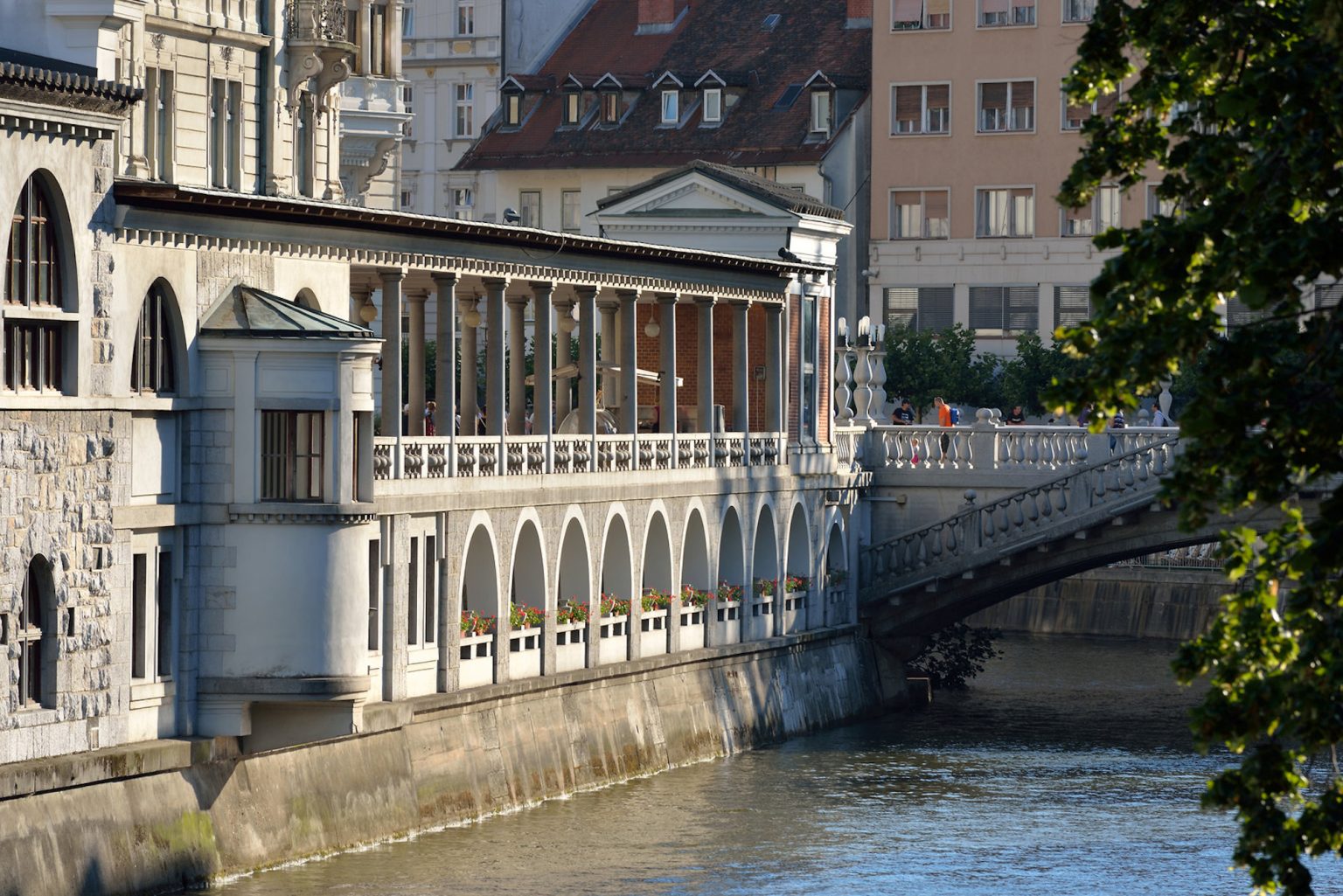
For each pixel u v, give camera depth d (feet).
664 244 432.66
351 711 281.13
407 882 278.87
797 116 654.12
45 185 253.24
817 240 436.35
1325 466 152.46
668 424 390.63
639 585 372.17
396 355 313.32
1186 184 167.73
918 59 637.71
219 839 273.75
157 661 272.51
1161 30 167.94
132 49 294.05
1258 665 158.40
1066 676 501.97
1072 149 625.82
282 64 333.42
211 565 277.23
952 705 457.27
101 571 261.44
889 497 453.99
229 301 280.10
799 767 377.30
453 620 320.29
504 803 326.65
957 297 636.48
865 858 309.01
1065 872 303.07
